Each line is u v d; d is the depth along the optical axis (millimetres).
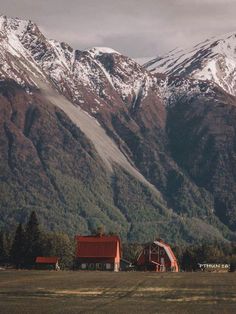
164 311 169375
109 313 163875
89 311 166625
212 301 192375
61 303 182875
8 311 166000
